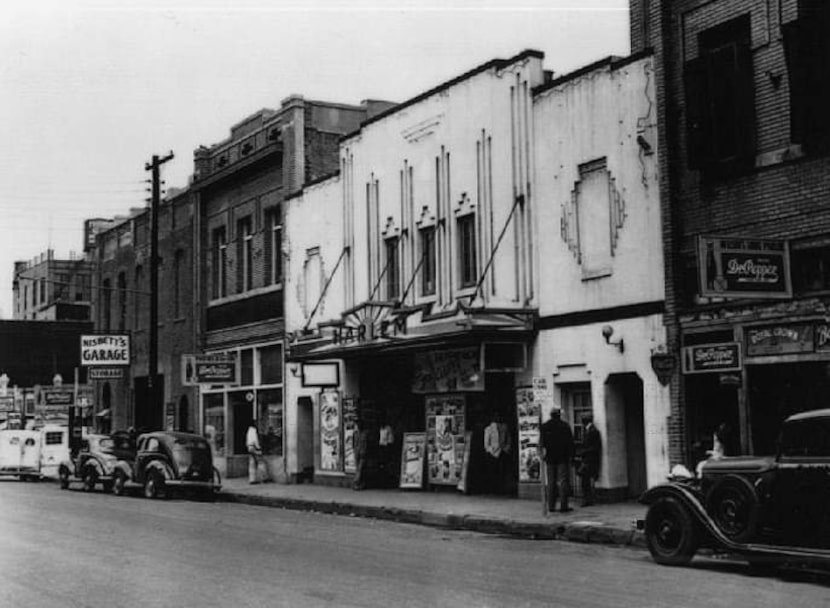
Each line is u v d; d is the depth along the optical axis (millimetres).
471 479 23062
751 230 17016
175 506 23547
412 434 25234
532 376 21375
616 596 9891
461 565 12305
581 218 20469
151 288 32125
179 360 39062
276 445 31891
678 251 18266
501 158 22562
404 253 25859
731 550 11828
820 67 15789
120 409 44844
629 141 19344
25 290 85812
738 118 17109
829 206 15773
